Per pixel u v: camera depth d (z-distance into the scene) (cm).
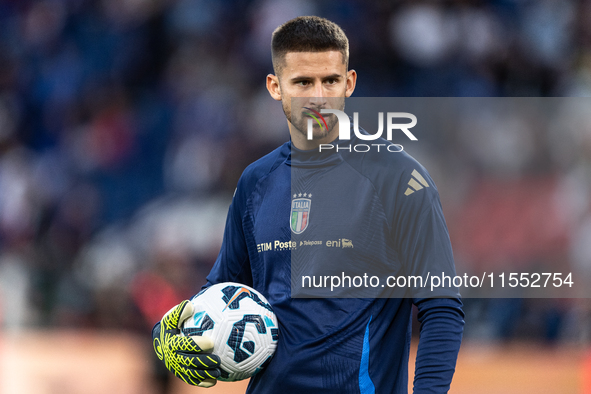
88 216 3906
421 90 3738
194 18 4559
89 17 4909
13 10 5166
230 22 4459
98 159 4181
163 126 4141
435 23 3922
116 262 3359
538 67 3906
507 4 4047
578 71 3912
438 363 797
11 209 3994
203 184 3728
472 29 3944
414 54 3862
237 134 3888
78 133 4400
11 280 3541
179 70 4412
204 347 859
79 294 3450
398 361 870
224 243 1003
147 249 3303
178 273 2386
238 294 888
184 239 3228
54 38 4978
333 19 4003
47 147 4528
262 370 895
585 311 2305
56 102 4650
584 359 2241
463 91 3703
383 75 3819
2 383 2517
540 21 4031
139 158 4088
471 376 2208
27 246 3791
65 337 3225
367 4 4047
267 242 905
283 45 877
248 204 947
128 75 4575
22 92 4841
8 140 4600
